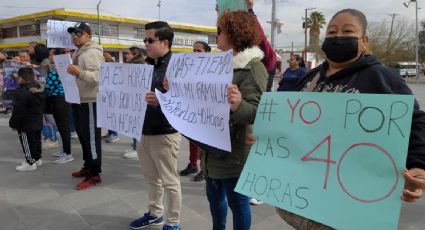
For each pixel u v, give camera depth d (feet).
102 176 15.05
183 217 11.07
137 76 9.09
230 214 11.03
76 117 13.79
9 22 111.75
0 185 14.14
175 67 7.80
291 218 5.33
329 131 4.82
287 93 5.36
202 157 7.64
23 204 12.23
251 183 5.49
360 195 4.43
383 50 126.11
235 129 6.89
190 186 13.73
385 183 4.27
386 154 4.29
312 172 4.91
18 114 15.37
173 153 9.50
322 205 4.71
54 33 15.99
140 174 15.31
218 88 6.66
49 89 16.60
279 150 5.33
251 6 9.58
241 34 6.79
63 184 14.17
